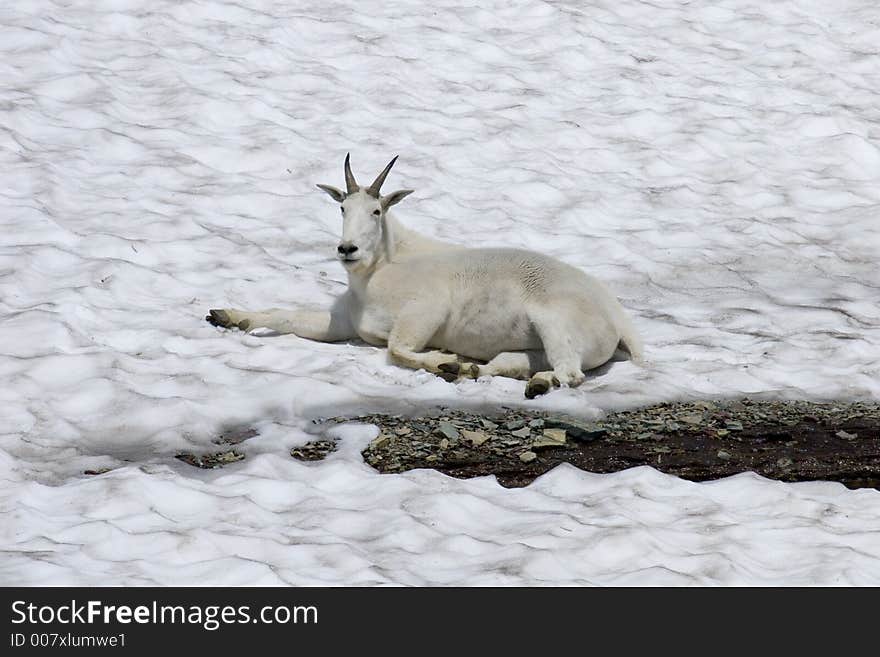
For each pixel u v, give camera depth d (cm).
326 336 2314
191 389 2039
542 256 2184
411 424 1944
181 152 3266
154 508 1616
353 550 1488
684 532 1562
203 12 4112
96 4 4025
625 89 3975
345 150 3391
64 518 1582
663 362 2255
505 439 1895
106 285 2470
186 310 2416
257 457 1788
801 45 4369
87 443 1848
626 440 1911
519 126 3650
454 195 3200
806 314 2583
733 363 2272
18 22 3797
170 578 1411
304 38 4097
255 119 3509
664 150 3616
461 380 2106
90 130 3272
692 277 2842
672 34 4434
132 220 2850
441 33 4216
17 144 3139
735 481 1728
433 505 1628
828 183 3459
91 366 2078
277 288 2573
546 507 1648
